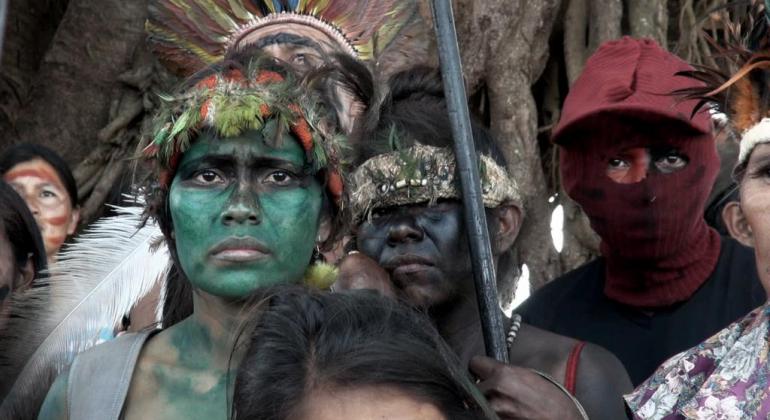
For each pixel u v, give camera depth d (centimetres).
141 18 630
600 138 373
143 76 616
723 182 425
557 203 593
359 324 205
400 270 311
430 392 197
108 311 301
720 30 584
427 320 212
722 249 382
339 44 440
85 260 307
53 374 289
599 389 299
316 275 261
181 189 251
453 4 576
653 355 370
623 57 382
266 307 221
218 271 246
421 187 310
